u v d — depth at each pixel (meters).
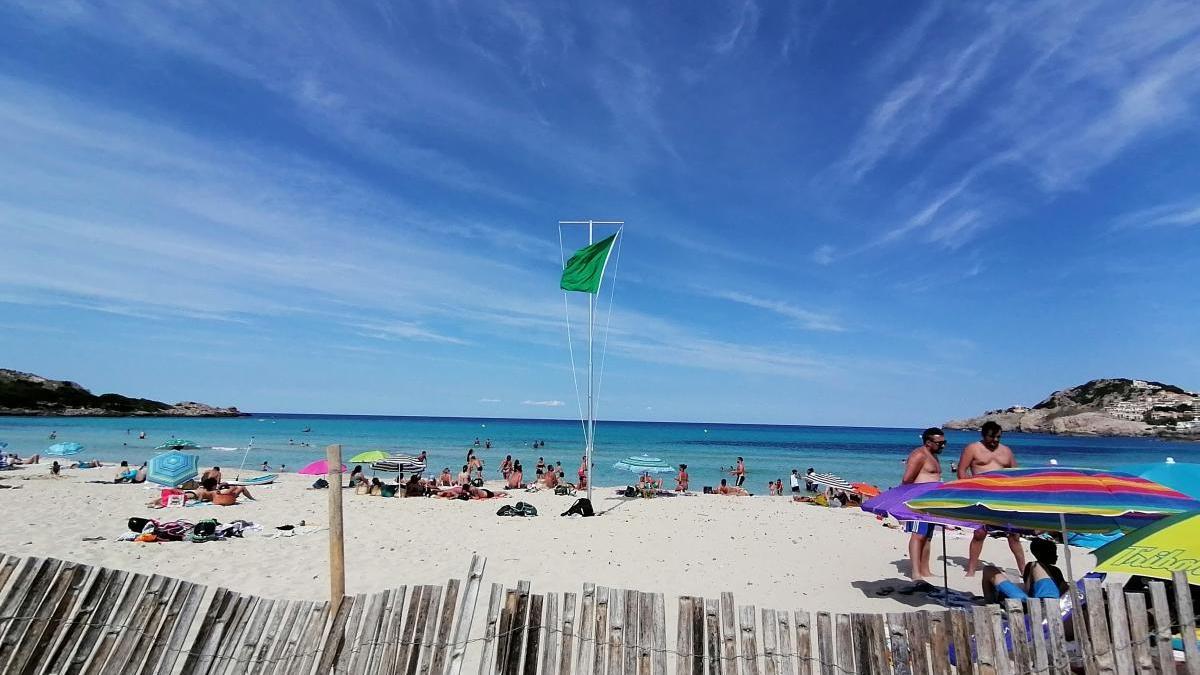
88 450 40.91
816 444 75.75
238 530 11.97
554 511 17.36
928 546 9.20
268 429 80.50
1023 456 60.78
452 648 4.02
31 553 9.73
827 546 11.76
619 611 4.07
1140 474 8.52
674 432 127.50
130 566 9.19
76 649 4.09
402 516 15.22
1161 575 3.84
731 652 3.95
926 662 3.83
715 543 11.96
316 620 4.30
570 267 17.02
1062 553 11.17
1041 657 3.73
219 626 4.23
